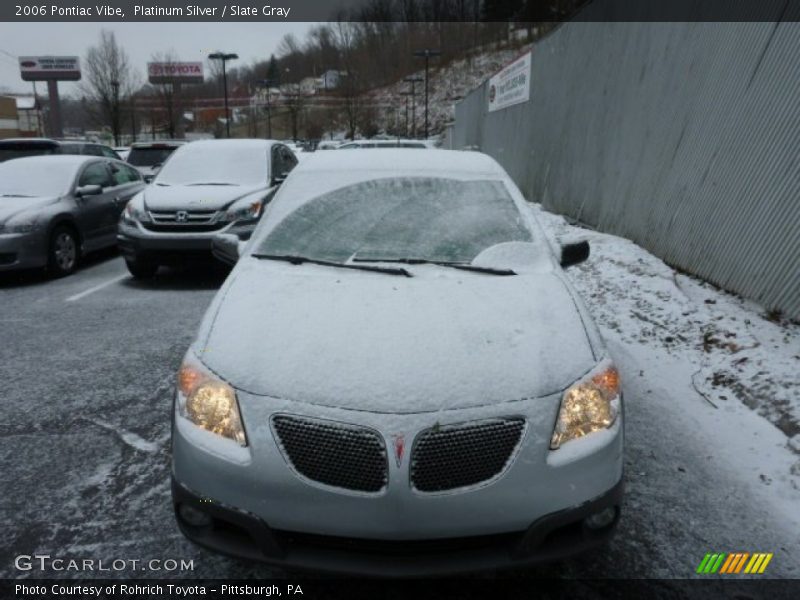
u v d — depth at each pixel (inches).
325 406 77.2
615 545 95.0
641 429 129.9
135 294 251.8
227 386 81.2
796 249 165.0
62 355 176.9
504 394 79.0
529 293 99.7
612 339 183.6
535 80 459.8
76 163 322.0
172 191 265.6
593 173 329.1
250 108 3046.3
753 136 185.6
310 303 95.6
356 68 2925.7
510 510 75.0
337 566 75.0
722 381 146.9
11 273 299.9
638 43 275.4
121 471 114.8
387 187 130.5
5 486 109.7
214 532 79.9
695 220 215.6
